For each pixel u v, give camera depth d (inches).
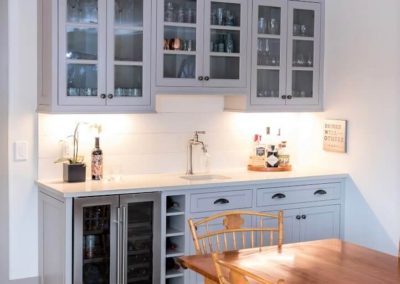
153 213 156.3
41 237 163.3
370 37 177.0
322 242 119.9
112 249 151.9
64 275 148.1
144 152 179.2
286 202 176.6
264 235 172.4
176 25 169.2
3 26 159.5
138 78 165.0
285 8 186.2
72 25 155.1
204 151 187.3
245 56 180.1
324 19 193.3
